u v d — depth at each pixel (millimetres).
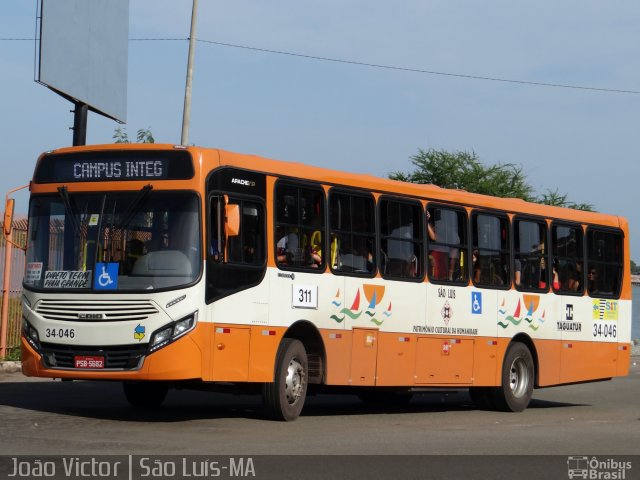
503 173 58938
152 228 14008
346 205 16406
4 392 18312
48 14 24453
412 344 17453
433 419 17047
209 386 15141
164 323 13719
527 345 20078
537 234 20312
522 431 15266
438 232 18172
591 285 21469
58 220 14445
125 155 14289
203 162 14102
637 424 16828
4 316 22391
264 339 14789
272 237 15008
